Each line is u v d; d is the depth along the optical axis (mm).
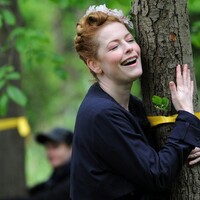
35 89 21250
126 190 4816
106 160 4824
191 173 5195
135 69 4957
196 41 8133
